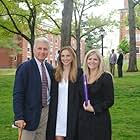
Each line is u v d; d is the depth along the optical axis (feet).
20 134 7.93
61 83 8.01
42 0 43.93
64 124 7.95
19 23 45.62
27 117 7.88
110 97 7.91
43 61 8.13
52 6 48.14
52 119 7.99
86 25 63.46
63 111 7.96
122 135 12.28
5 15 43.01
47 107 8.05
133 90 24.70
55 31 55.36
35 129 7.86
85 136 7.86
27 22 46.29
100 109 7.82
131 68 44.75
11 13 43.11
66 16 35.58
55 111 7.98
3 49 89.71
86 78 7.95
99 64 7.95
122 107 18.26
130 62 44.93
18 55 93.40
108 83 7.91
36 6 45.34
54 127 7.98
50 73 8.14
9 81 32.01
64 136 7.94
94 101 7.88
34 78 7.93
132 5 46.03
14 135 12.34
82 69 8.16
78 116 7.93
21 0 42.47
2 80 32.65
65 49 8.03
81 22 62.59
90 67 7.93
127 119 15.05
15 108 7.79
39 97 7.90
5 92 25.09
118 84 28.12
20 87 7.87
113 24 61.87
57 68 8.05
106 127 7.90
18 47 84.94
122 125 13.84
